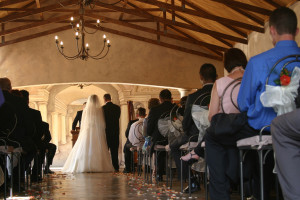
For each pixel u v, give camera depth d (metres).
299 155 1.92
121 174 9.08
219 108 3.18
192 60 12.59
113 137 10.30
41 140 6.79
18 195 4.68
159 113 6.08
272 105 2.41
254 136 2.60
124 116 16.78
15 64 12.29
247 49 10.17
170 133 5.04
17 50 12.33
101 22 12.48
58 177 8.09
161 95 6.24
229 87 3.13
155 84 12.48
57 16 12.44
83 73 12.35
